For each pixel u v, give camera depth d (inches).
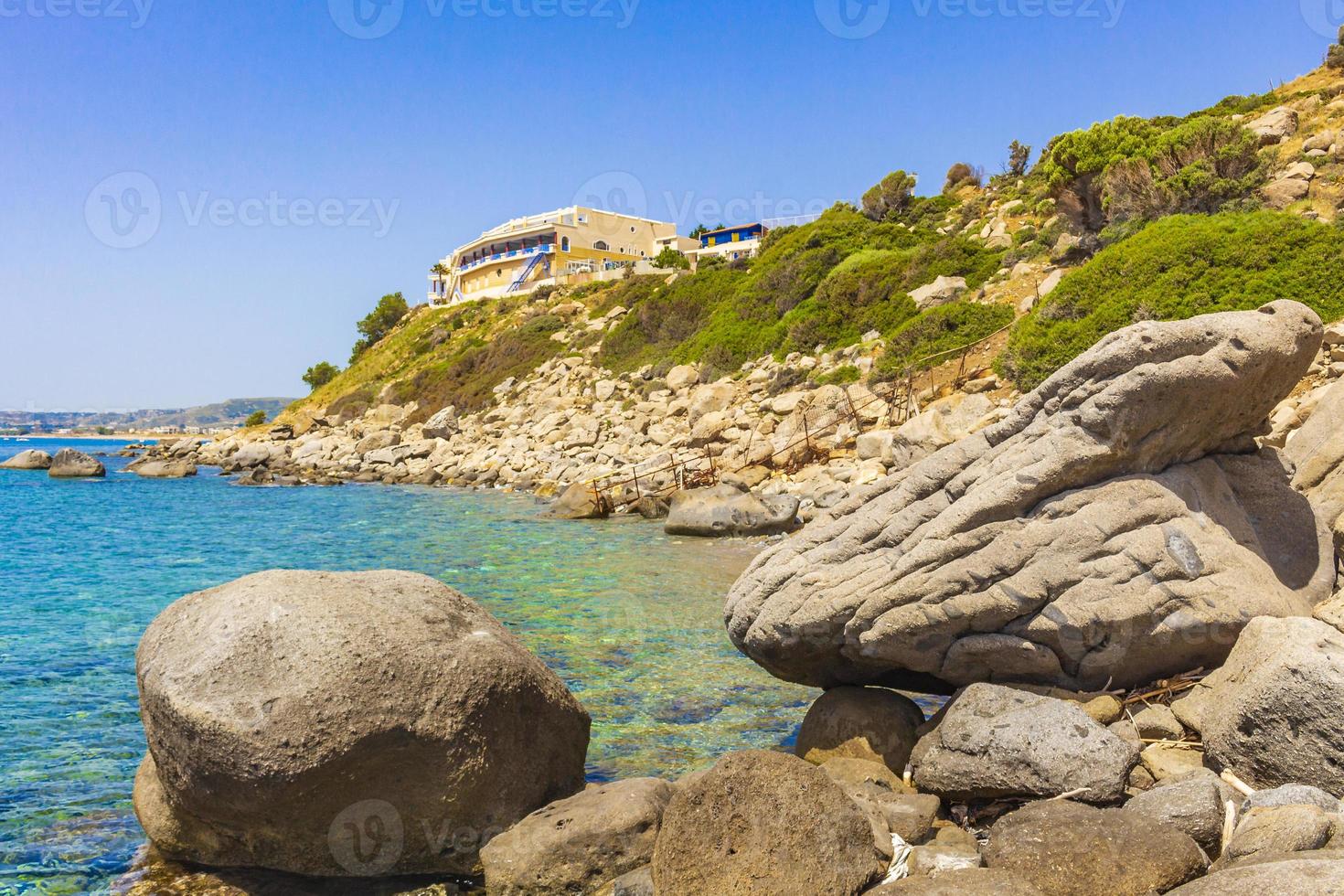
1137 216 1109.7
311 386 3432.6
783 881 183.9
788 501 843.4
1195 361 230.2
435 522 986.1
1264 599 231.1
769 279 1700.3
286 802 209.9
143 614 531.8
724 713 345.7
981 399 917.8
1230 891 146.0
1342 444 295.4
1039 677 251.3
